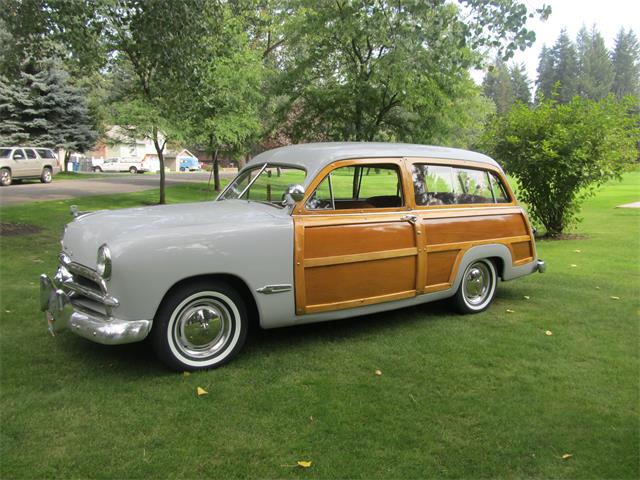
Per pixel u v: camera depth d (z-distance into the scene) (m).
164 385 3.78
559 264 8.55
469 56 9.77
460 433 3.20
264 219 4.25
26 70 31.41
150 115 15.73
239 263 4.04
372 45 14.25
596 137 10.66
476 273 5.72
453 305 5.71
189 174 47.69
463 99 15.88
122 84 18.14
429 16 7.66
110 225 4.02
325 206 4.57
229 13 17.64
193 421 3.28
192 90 11.55
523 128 11.22
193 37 9.91
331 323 5.36
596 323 5.43
